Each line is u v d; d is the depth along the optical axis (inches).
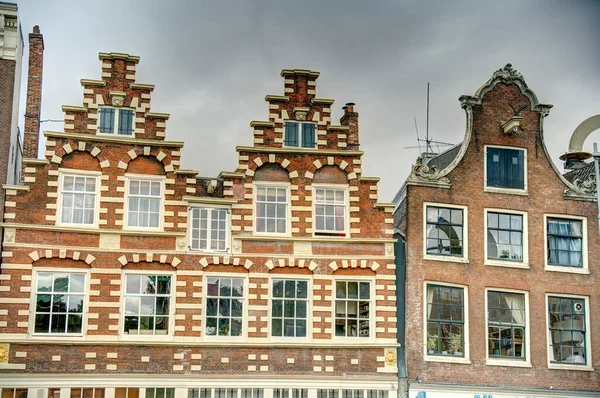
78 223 1315.2
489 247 1473.9
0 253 1284.4
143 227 1337.4
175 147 1366.9
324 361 1362.0
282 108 1430.9
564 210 1513.3
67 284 1296.8
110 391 1282.0
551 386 1445.6
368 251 1405.0
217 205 1373.0
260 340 1347.2
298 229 1392.7
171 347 1316.4
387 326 1387.8
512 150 1513.3
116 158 1344.7
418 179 1455.5
